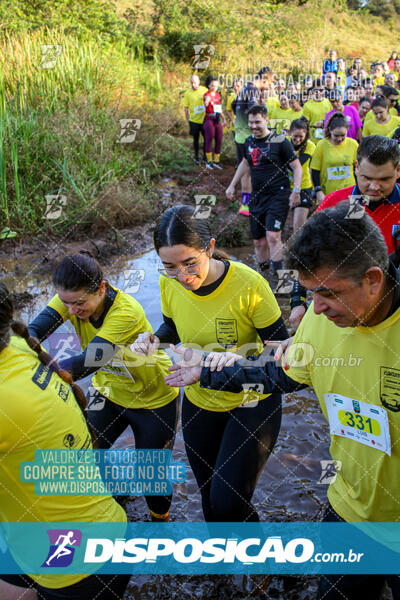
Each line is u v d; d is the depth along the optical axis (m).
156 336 2.29
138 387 2.39
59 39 9.29
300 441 3.19
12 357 1.55
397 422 1.46
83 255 2.15
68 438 1.62
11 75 8.01
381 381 1.45
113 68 9.83
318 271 1.30
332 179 5.35
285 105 7.80
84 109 8.02
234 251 6.35
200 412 2.26
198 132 10.12
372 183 2.55
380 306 1.40
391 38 20.62
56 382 1.68
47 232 6.45
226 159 10.60
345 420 1.58
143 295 5.00
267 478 2.90
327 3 20.12
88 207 6.73
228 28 14.12
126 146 9.12
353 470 1.62
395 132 4.17
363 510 1.62
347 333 1.50
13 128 7.12
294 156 5.18
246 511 2.19
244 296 2.14
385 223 2.64
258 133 5.09
